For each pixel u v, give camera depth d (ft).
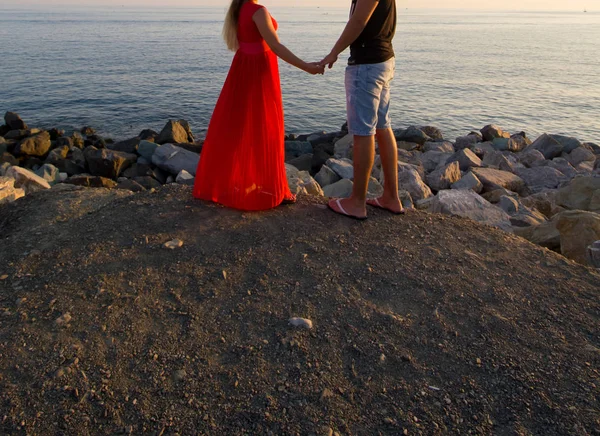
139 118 73.92
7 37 240.94
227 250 11.56
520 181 31.30
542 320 9.78
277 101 12.88
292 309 9.82
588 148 44.06
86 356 8.48
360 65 11.73
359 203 13.12
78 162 41.65
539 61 170.40
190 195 14.19
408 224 13.12
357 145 12.35
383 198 13.78
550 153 41.55
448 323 9.61
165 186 15.05
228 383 8.14
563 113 82.64
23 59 141.28
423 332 9.38
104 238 11.96
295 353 8.78
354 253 11.64
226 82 12.82
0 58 141.79
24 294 10.00
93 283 10.29
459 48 227.20
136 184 31.37
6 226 14.88
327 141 51.65
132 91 94.73
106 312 9.50
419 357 8.82
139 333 9.07
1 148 44.73
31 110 76.54
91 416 7.46
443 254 11.82
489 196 27.61
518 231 17.92
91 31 330.34
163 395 7.86
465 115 81.15
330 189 25.98
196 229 12.33
